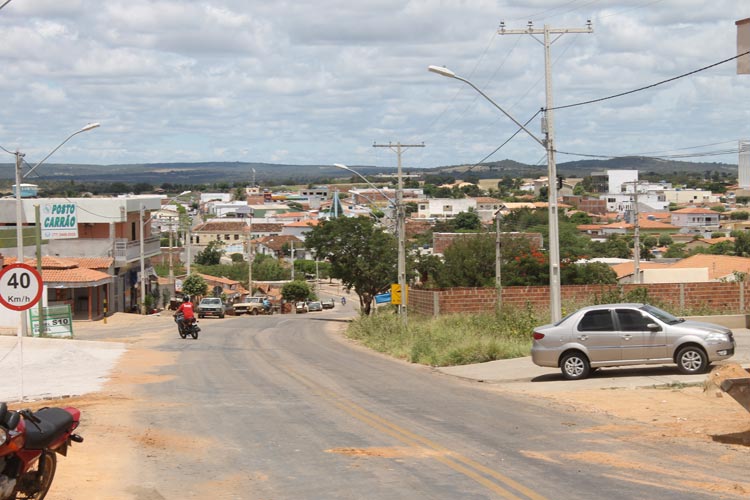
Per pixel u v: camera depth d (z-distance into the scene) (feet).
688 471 42.60
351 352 140.77
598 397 72.08
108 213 271.90
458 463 44.75
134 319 242.78
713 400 66.54
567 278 217.15
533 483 39.96
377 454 47.50
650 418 60.08
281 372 101.19
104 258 266.57
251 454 47.98
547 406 67.92
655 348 83.66
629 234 591.37
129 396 76.43
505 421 59.72
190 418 62.03
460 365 107.24
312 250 295.48
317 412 64.95
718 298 171.94
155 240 323.98
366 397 75.00
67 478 41.81
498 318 143.23
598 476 41.47
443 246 376.89
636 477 41.24
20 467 32.42
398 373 100.32
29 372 100.63
